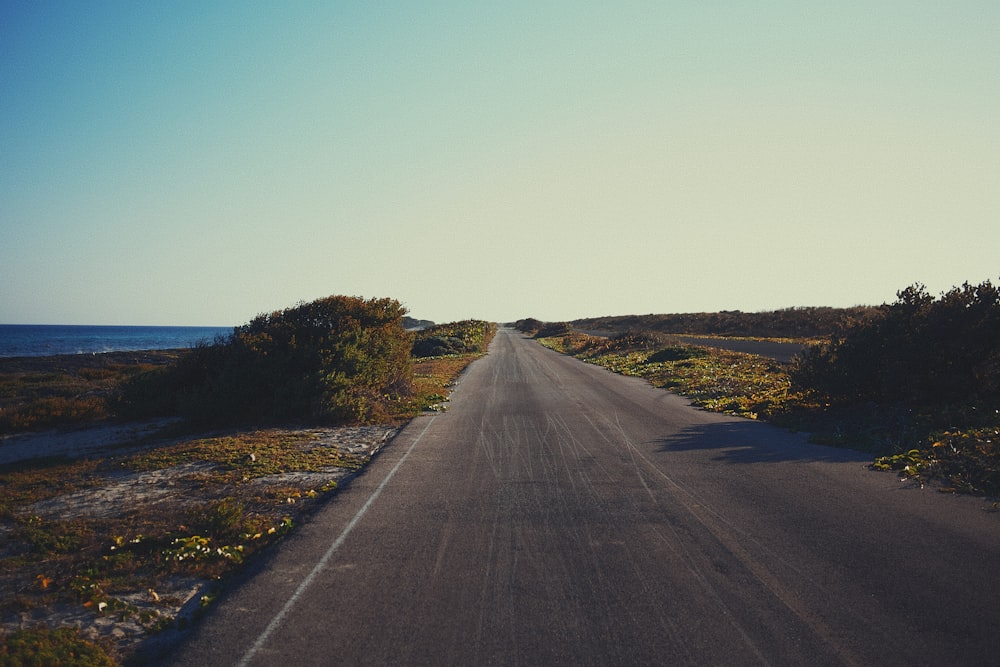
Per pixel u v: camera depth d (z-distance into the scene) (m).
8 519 7.67
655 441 11.35
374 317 18.55
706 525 6.48
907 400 11.98
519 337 85.44
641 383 22.77
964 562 5.26
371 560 5.80
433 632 4.32
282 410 14.68
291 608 4.83
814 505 7.05
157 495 8.53
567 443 11.40
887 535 5.98
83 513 7.79
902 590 4.75
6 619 4.91
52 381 31.08
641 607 4.61
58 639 4.44
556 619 4.46
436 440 12.12
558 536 6.29
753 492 7.69
